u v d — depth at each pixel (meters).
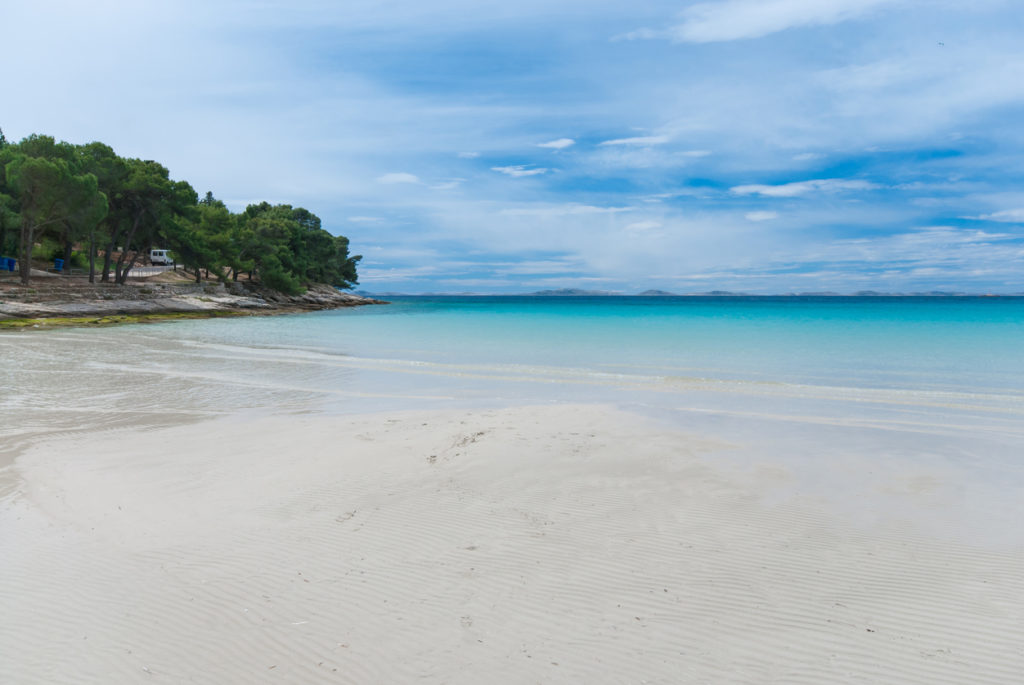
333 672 4.19
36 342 29.33
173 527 6.75
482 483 8.20
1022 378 19.44
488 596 5.23
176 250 64.19
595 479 8.41
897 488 8.21
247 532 6.59
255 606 5.03
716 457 9.63
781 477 8.65
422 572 5.66
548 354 26.91
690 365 23.17
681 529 6.73
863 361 24.12
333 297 104.88
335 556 6.00
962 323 50.78
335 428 11.70
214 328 42.72
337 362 23.52
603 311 87.44
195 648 4.45
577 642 4.56
